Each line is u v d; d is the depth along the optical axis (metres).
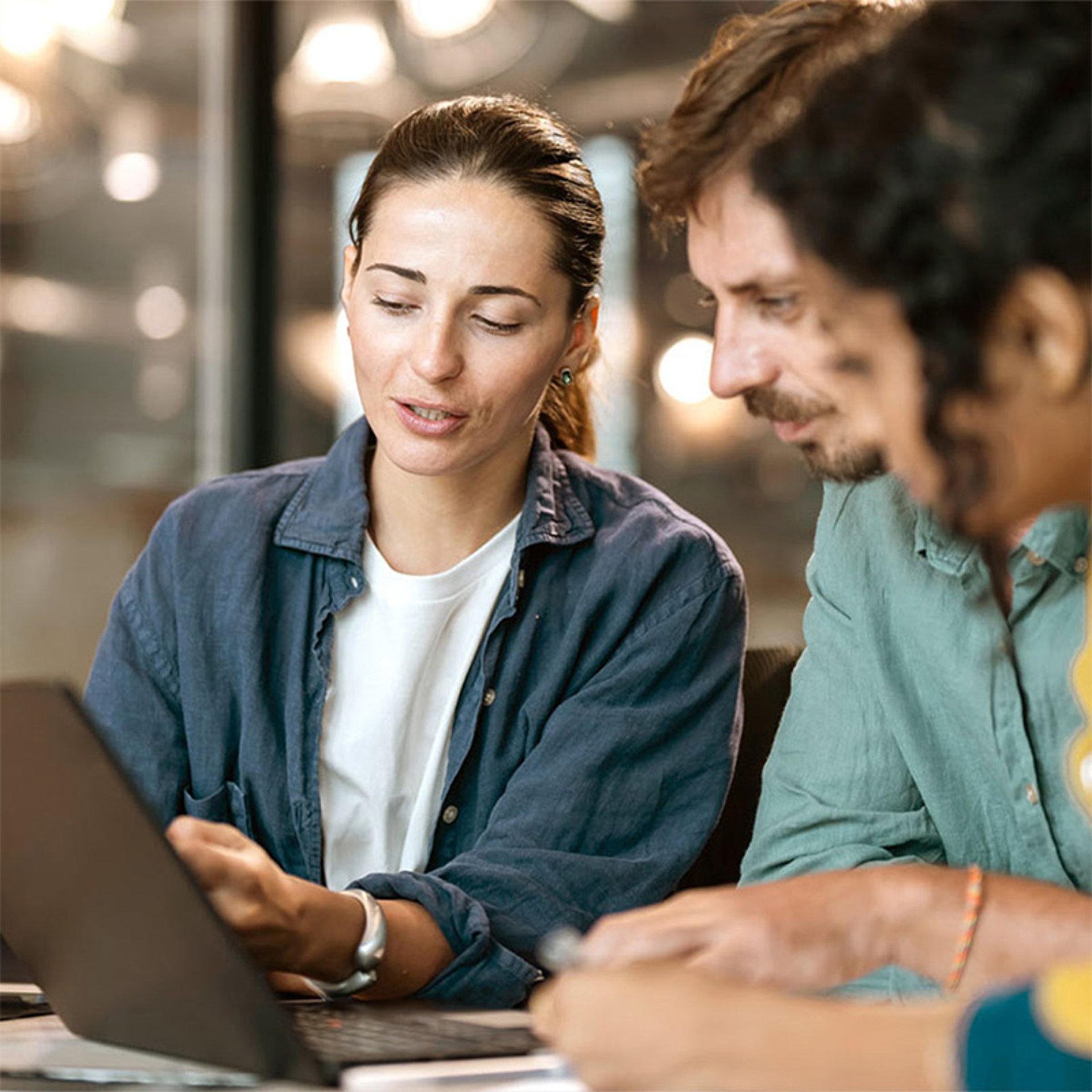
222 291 5.19
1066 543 1.74
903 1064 1.10
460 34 5.05
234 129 5.18
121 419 5.11
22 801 1.45
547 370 2.16
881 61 1.19
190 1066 1.42
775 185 1.21
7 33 4.93
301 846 2.17
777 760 1.98
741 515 4.82
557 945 1.31
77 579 5.08
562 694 2.22
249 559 2.20
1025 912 1.44
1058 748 1.79
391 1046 1.42
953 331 1.12
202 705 2.18
